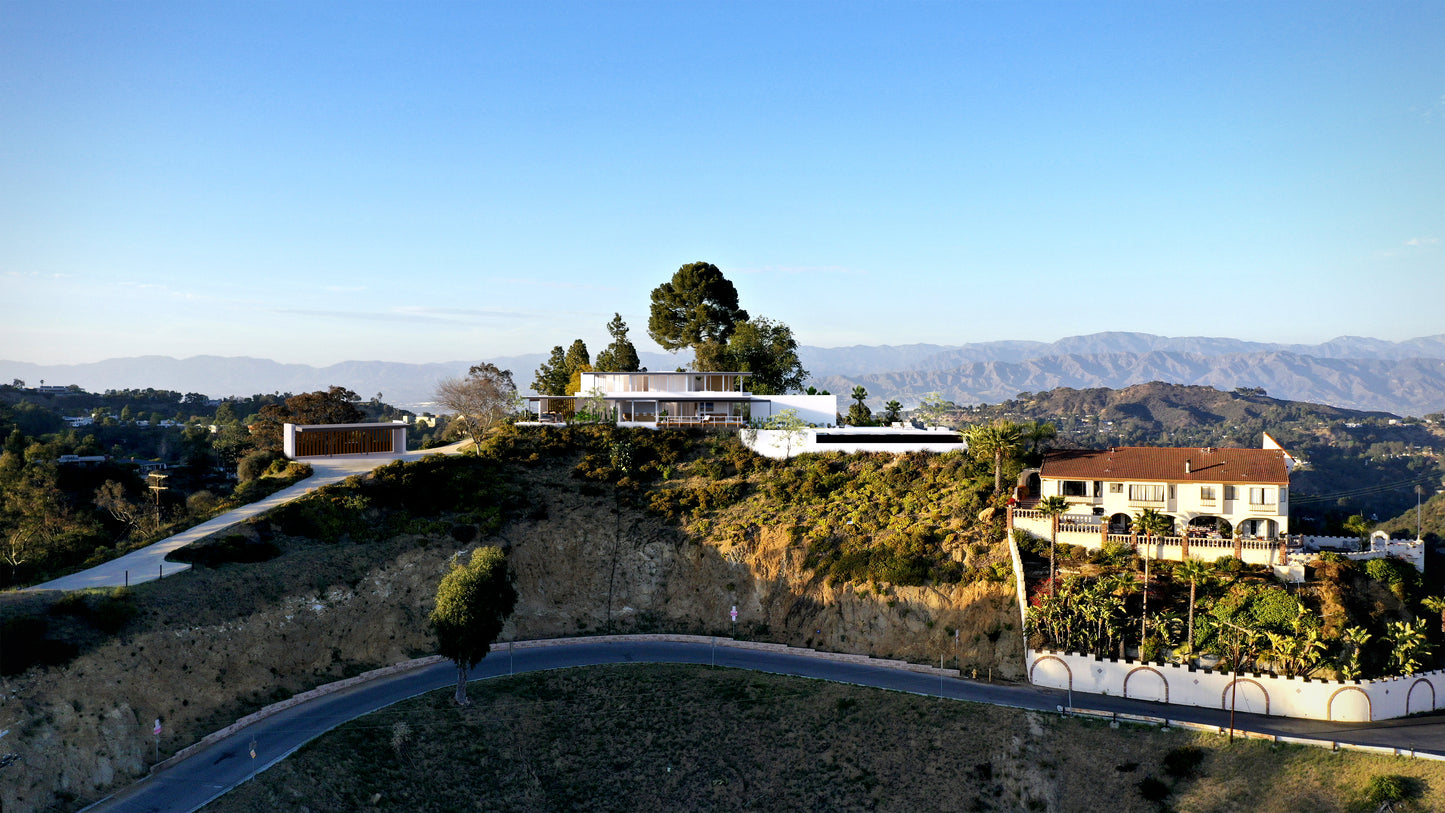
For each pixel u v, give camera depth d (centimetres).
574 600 9888
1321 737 6944
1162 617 7969
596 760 7288
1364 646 7606
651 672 8331
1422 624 7612
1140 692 7762
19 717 6022
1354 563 8400
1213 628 7806
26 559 8956
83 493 13500
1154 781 6744
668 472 11538
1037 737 7212
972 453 11138
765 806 6894
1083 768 6969
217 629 7581
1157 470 9425
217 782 6222
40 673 6347
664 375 14012
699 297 16675
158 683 6900
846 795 6925
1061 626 8031
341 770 6512
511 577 9712
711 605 9781
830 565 9556
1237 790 6581
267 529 9200
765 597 9644
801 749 7319
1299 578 8300
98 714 6378
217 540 8681
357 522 9625
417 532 9731
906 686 8081
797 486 10969
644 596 9925
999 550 9200
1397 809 6138
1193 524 9288
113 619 6981
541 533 10231
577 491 11000
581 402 13862
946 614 8812
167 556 8350
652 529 10388
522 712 7681
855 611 9138
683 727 7581
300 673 7900
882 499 10469
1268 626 7725
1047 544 9125
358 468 11588
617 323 17450
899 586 9069
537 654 8912
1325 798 6378
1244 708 7481
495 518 10206
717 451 12038
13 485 12412
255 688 7494
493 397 13938
